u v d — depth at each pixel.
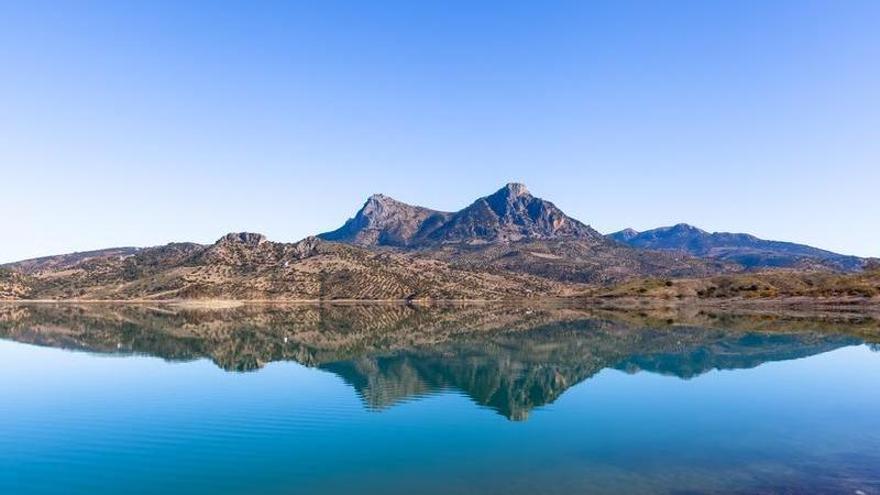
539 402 50.06
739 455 34.56
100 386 57.22
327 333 120.56
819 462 33.06
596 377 63.28
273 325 142.75
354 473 31.88
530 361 76.00
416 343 100.19
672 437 38.78
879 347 89.38
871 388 56.25
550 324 144.88
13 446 36.78
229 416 44.53
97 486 30.27
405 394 53.44
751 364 72.69
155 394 53.00
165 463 33.59
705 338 104.94
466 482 30.41
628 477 30.81
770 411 46.50
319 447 36.59
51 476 31.67
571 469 32.28
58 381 60.25
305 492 29.33
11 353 84.81
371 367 70.31
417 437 38.88
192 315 184.75
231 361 75.88
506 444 37.19
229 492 29.41
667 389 56.09
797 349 87.69
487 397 52.06
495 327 136.00
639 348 90.94
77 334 115.62
